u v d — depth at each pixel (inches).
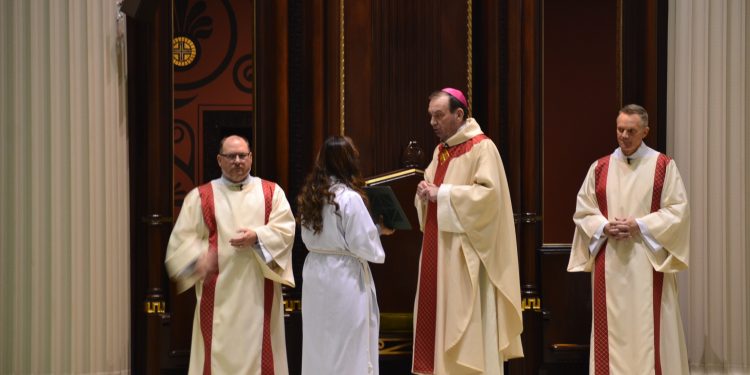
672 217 368.5
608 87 457.4
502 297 368.2
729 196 426.3
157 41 408.2
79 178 398.3
